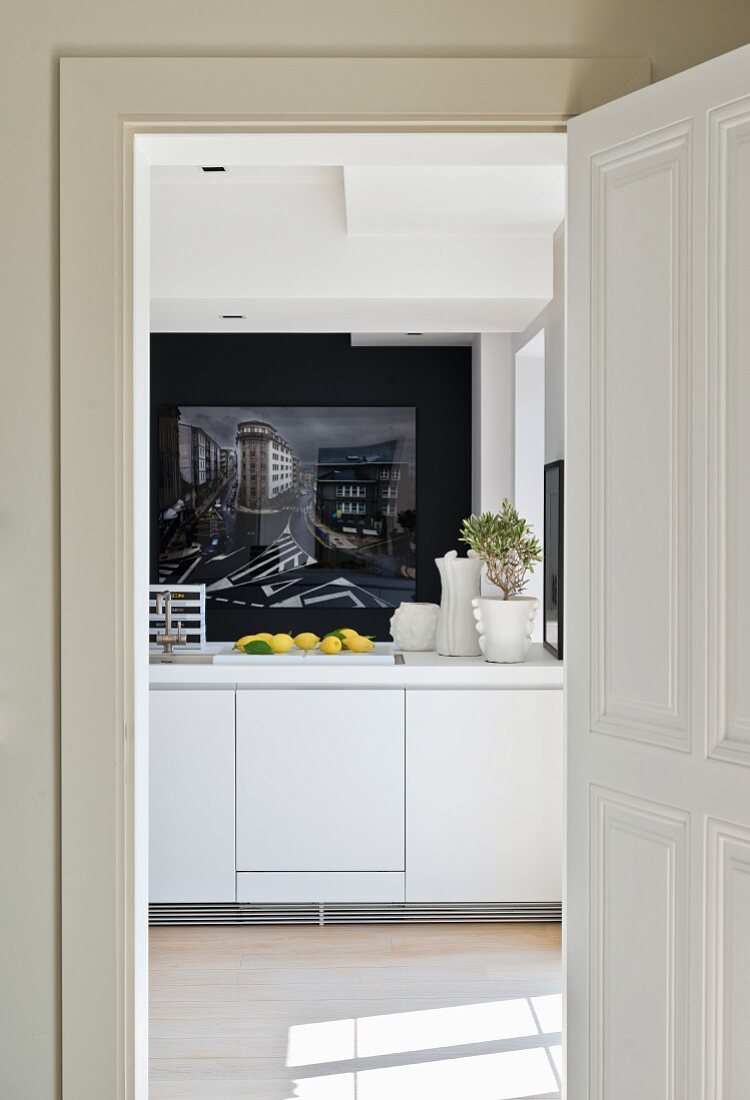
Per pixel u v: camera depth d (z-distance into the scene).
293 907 3.42
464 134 1.91
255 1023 2.70
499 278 3.88
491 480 5.34
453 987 2.92
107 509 1.86
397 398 6.17
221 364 6.16
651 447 1.71
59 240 1.86
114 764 1.87
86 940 1.87
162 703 3.36
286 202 3.88
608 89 1.87
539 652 3.82
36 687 1.89
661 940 1.70
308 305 4.03
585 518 1.84
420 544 6.17
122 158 1.88
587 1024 1.84
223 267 3.89
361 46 1.87
